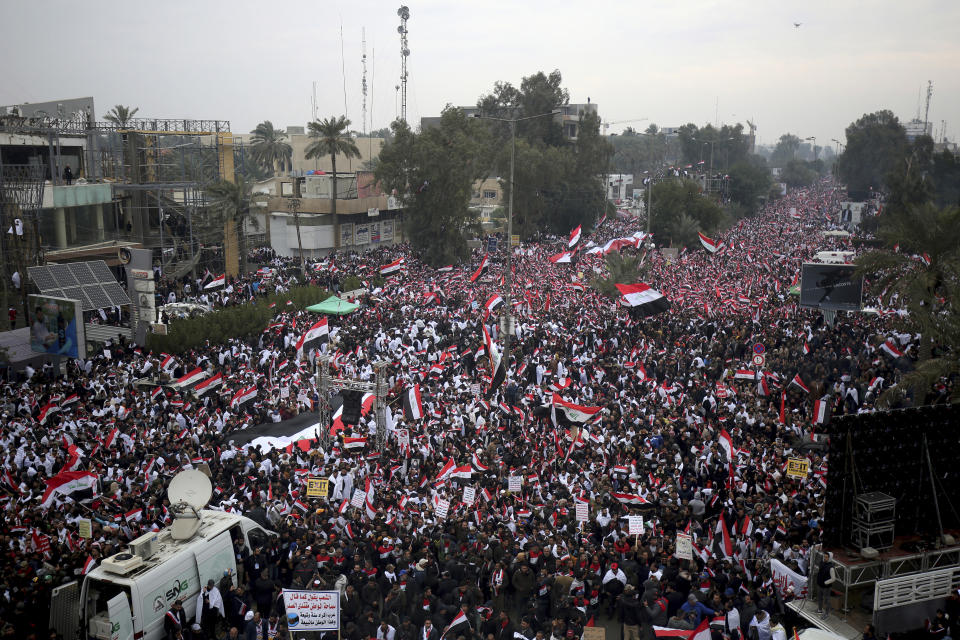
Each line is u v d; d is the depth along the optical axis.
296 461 21.95
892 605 15.24
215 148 62.03
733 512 18.48
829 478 16.00
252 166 119.38
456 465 20.84
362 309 43.38
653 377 30.67
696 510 19.31
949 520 17.09
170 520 17.11
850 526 16.16
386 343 35.22
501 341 36.66
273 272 56.56
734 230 99.50
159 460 21.27
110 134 62.91
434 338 36.28
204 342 37.59
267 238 74.31
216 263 58.56
